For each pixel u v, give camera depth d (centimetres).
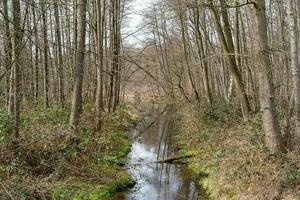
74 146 1266
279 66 1719
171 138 2286
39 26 1683
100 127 1770
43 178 1045
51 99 2291
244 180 1062
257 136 1259
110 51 2388
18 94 1116
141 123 3081
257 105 1895
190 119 2333
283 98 1480
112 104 2664
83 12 1371
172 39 4462
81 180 1162
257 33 1072
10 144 1095
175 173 1484
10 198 850
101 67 1830
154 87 6269
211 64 3397
